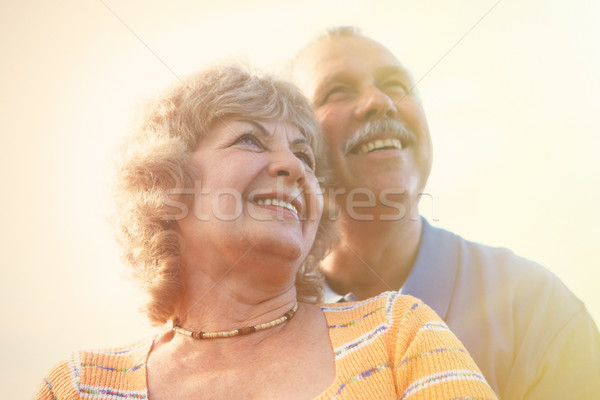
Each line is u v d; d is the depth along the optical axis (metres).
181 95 1.38
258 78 1.42
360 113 1.81
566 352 1.65
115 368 1.18
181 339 1.22
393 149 1.86
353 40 1.95
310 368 1.09
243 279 1.22
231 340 1.17
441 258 1.87
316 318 1.24
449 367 1.03
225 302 1.23
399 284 1.93
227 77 1.38
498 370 1.65
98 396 1.11
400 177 1.86
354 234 1.88
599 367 1.63
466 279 1.81
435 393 1.00
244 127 1.29
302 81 1.93
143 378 1.14
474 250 1.90
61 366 1.19
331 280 1.97
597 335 1.69
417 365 1.06
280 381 1.07
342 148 1.85
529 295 1.74
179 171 1.28
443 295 1.78
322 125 1.83
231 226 1.20
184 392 1.09
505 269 1.81
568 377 1.62
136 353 1.24
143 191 1.32
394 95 1.91
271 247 1.18
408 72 1.95
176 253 1.29
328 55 1.91
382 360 1.08
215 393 1.07
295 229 1.23
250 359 1.13
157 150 1.30
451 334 1.14
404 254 1.91
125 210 1.39
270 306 1.23
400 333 1.12
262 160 1.25
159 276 1.28
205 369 1.13
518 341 1.68
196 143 1.32
